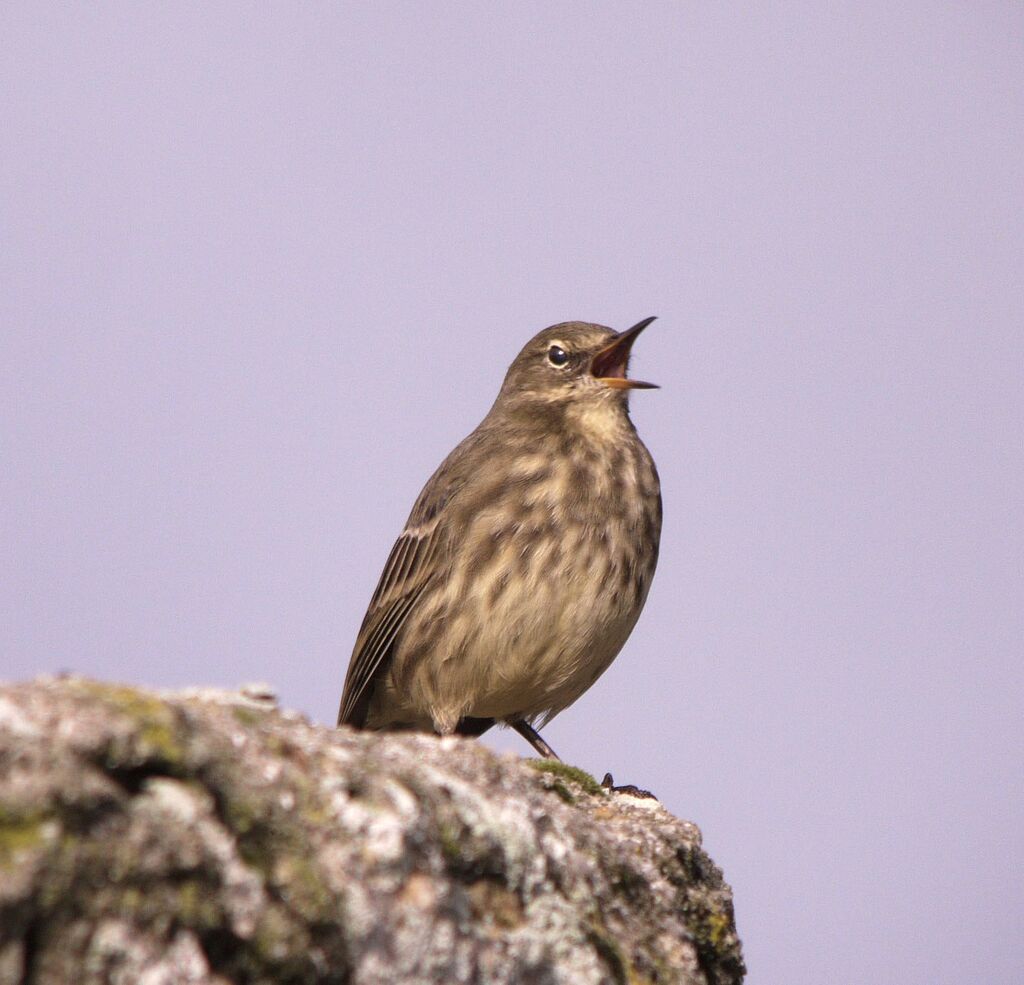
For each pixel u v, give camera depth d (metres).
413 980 7.72
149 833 6.84
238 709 8.68
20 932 6.36
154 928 6.72
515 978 8.38
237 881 7.08
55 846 6.53
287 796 7.65
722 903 10.86
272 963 7.05
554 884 9.09
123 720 7.05
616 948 9.21
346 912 7.42
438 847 8.23
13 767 6.69
